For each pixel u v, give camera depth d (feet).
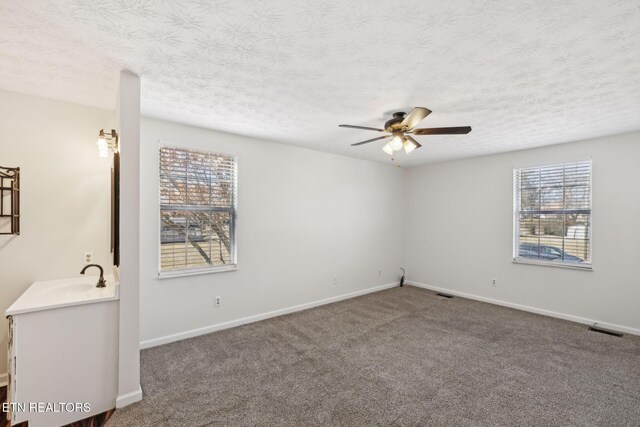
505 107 8.97
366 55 6.14
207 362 9.11
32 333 6.18
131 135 7.08
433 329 11.95
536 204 14.25
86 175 8.84
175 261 10.75
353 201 16.78
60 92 8.04
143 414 6.74
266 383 8.00
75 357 6.58
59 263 8.45
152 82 7.45
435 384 8.01
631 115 9.61
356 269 16.96
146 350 9.89
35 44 5.76
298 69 6.77
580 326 12.31
